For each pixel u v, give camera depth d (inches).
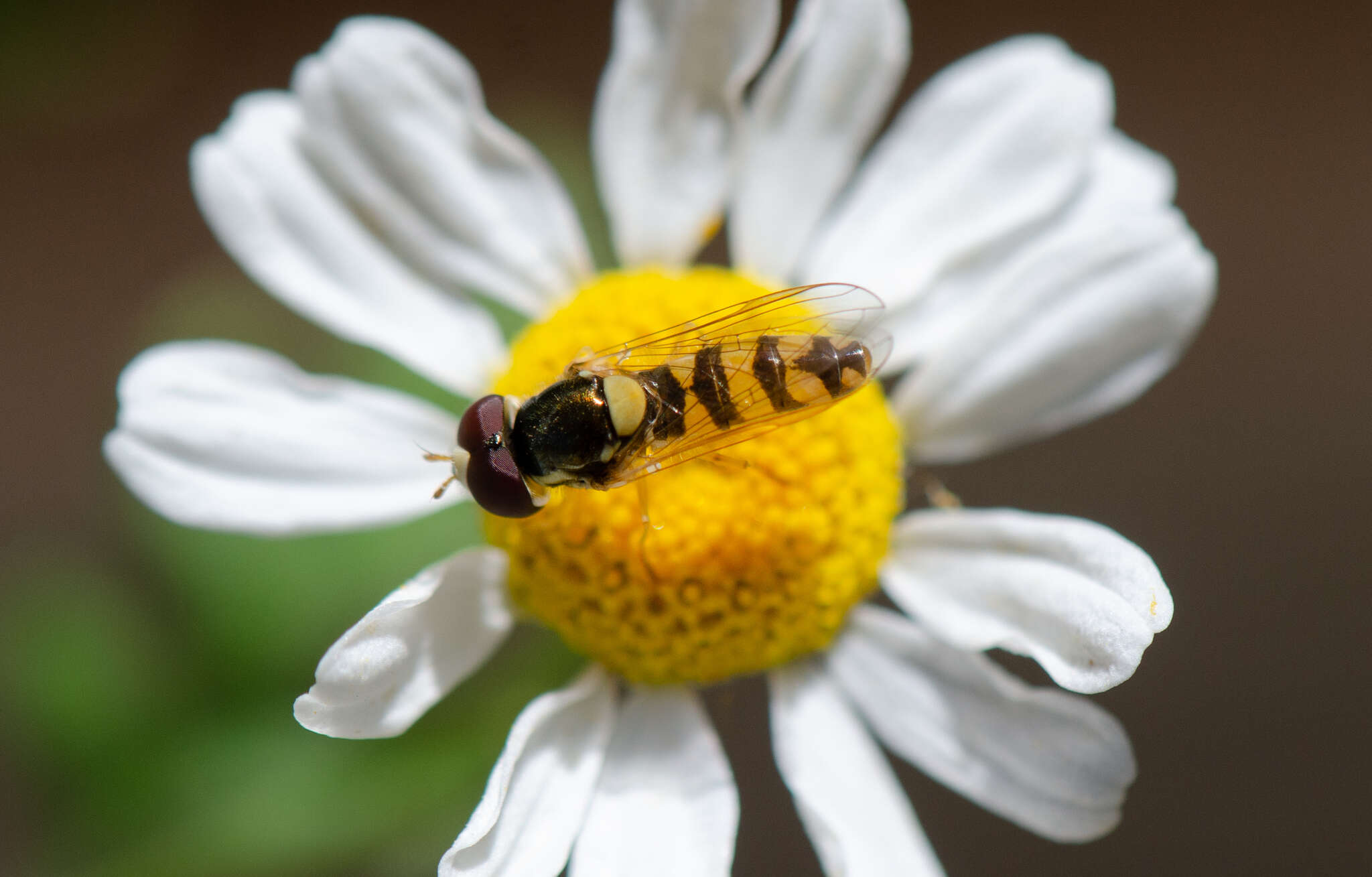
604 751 2.5
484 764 2.7
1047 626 2.4
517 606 2.5
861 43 2.6
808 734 2.5
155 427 2.5
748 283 2.5
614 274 2.6
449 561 2.4
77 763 2.8
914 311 2.6
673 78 2.6
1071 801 2.5
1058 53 2.6
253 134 2.6
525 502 2.4
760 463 2.5
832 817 2.5
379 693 2.3
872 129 2.6
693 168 2.6
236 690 2.8
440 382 2.6
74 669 2.8
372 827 2.7
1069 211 2.6
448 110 2.6
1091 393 2.6
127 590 2.8
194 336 2.9
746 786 3.2
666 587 2.4
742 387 2.4
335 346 2.8
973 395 2.6
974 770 2.5
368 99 2.6
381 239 2.6
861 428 2.5
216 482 2.5
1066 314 2.5
